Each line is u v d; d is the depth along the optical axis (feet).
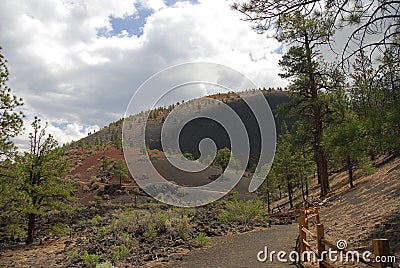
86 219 96.43
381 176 59.31
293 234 41.19
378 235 25.11
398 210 31.27
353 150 21.68
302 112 80.84
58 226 62.75
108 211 111.65
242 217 57.93
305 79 76.23
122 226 51.57
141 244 41.06
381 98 22.70
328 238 29.48
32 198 60.49
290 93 80.07
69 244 53.06
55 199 65.62
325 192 76.59
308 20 26.11
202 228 50.78
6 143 46.91
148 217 51.21
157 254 34.37
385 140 20.74
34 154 63.26
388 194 41.70
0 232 69.15
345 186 74.23
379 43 23.89
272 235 42.09
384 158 80.02
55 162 66.03
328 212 51.16
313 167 97.04
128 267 30.37
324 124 75.92
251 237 42.11
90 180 169.89
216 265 27.25
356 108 25.34
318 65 70.33
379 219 30.66
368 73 25.45
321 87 74.95
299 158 92.68
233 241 40.11
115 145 239.71
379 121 20.90
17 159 50.90
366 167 64.18
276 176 95.14
